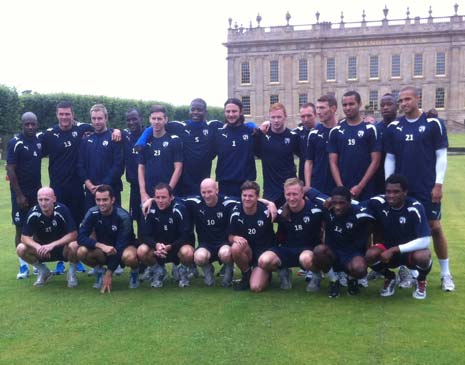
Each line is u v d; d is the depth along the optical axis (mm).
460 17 60062
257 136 7320
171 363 4234
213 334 4848
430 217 6129
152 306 5758
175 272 6957
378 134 6449
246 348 4508
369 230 6215
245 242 6340
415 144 6062
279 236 6621
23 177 7387
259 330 4934
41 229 6805
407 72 62250
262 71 66125
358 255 6047
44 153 7660
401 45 62188
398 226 5906
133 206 7887
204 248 6625
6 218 12234
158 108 7105
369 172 6383
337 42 63812
